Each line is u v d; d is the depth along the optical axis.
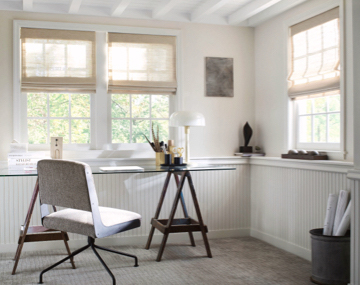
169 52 4.62
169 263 3.74
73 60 4.32
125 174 4.41
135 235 4.46
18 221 4.14
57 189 3.03
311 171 3.78
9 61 4.16
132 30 4.48
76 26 4.31
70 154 4.27
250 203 4.86
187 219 4.18
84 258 3.90
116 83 4.43
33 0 4.11
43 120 4.33
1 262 3.76
